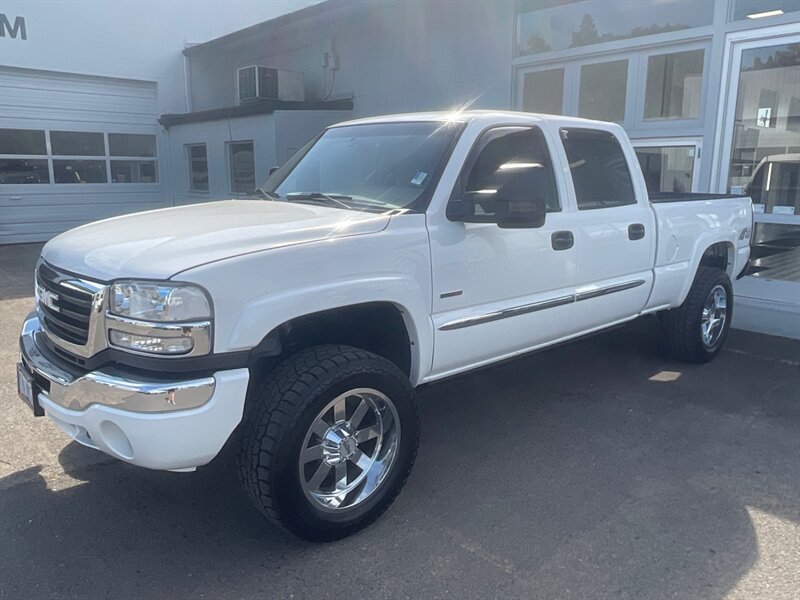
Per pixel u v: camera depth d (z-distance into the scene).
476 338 3.69
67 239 3.29
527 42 8.83
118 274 2.69
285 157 12.10
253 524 3.22
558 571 2.84
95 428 2.71
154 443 2.58
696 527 3.18
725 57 6.92
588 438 4.23
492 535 3.12
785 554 2.96
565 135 4.33
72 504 3.39
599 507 3.37
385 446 3.23
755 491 3.54
